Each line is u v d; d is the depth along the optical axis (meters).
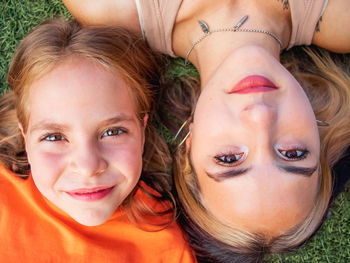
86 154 0.41
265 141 0.40
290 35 0.50
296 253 0.55
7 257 0.46
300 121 0.41
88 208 0.45
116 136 0.43
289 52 0.56
